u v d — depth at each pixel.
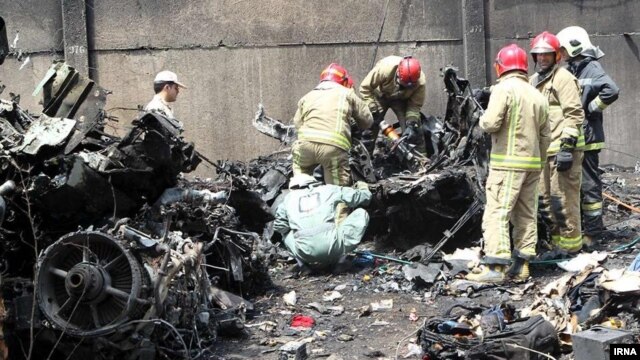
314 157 7.79
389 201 7.65
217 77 11.95
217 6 11.86
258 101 12.04
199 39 11.87
